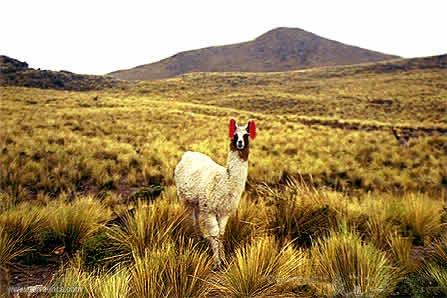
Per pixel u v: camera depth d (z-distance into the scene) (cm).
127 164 1322
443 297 406
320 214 609
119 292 380
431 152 1594
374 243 554
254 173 1219
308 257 501
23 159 1184
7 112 2375
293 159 1491
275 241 562
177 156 1512
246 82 8869
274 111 5094
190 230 587
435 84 6538
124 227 583
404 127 2681
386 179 1265
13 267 501
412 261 514
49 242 570
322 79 9094
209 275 471
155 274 411
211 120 3017
